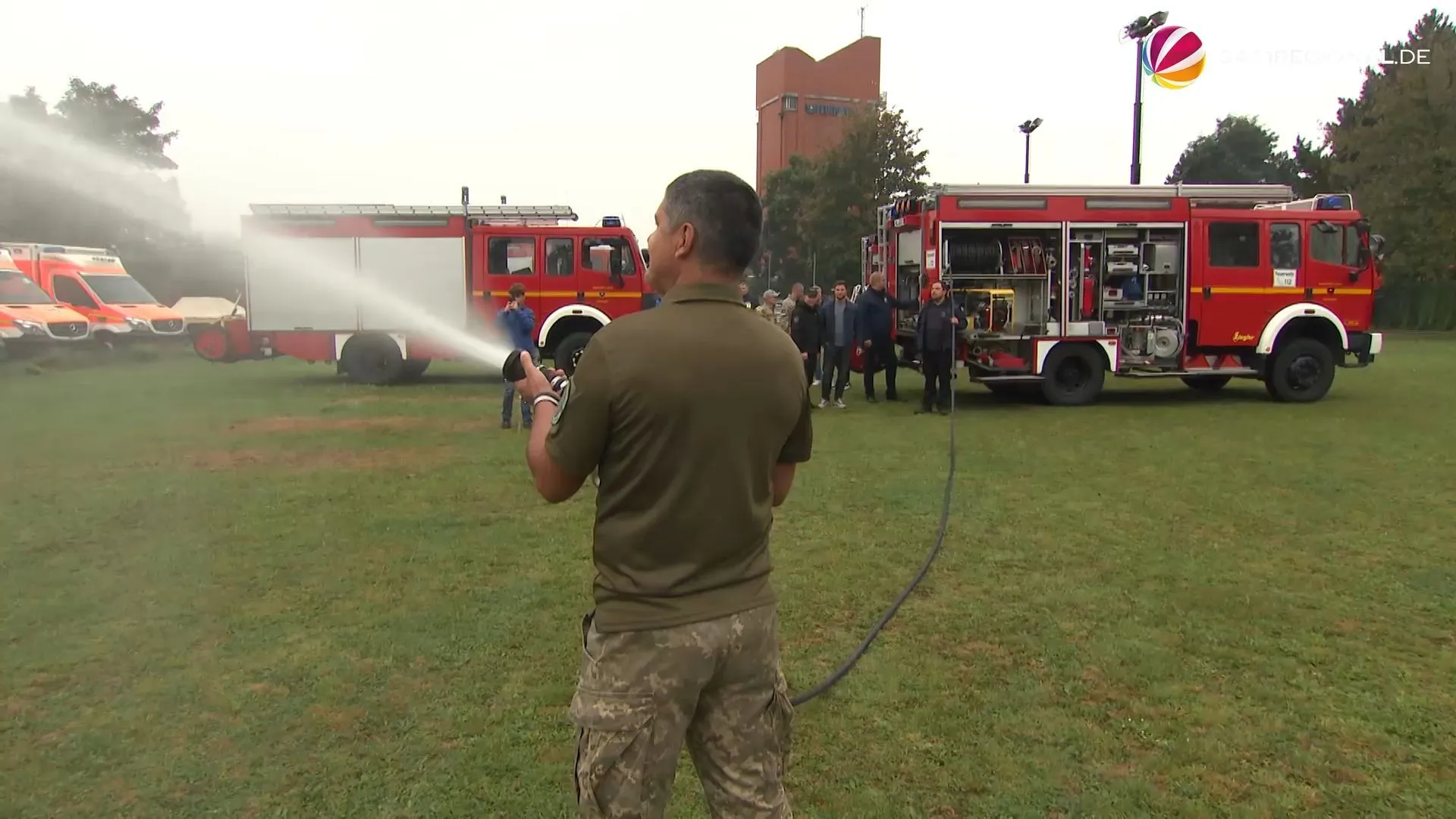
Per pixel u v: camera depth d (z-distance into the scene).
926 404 12.91
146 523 6.80
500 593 5.30
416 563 5.86
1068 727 3.75
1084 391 13.64
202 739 3.64
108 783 3.32
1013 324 13.52
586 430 1.95
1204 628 4.79
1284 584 5.45
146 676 4.20
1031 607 5.10
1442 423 11.54
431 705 3.93
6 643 4.57
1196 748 3.58
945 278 13.12
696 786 3.38
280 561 5.89
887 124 35.53
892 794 3.29
